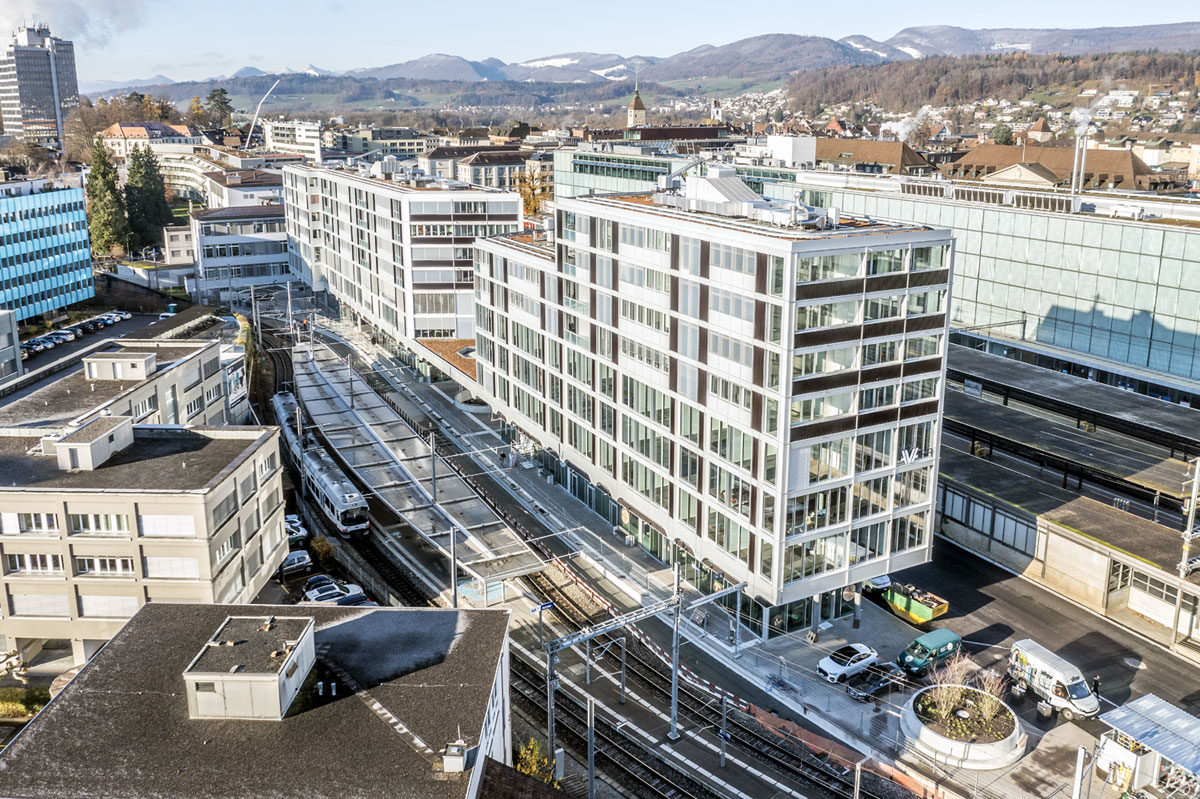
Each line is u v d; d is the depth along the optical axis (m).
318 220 191.00
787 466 69.12
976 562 88.12
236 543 73.50
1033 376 115.88
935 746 61.69
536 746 59.25
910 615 78.38
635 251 84.00
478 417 131.38
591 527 96.69
